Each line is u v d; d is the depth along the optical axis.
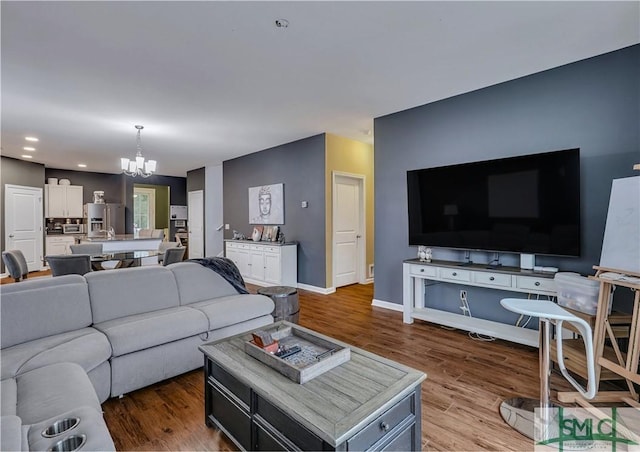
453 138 3.72
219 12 2.18
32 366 1.80
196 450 1.76
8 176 6.88
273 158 6.20
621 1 2.09
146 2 2.06
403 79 3.27
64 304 2.37
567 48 2.69
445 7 2.15
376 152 4.48
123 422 2.00
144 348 2.31
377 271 4.53
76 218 8.62
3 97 3.63
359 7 2.14
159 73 3.09
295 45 2.62
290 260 5.64
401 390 1.46
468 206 3.44
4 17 2.19
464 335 3.41
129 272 2.87
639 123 2.63
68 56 2.75
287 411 1.34
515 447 1.77
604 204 2.78
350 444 1.24
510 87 3.30
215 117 4.38
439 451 1.74
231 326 2.87
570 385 2.40
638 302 1.94
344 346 1.84
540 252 2.96
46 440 1.18
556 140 3.03
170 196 10.29
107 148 6.14
